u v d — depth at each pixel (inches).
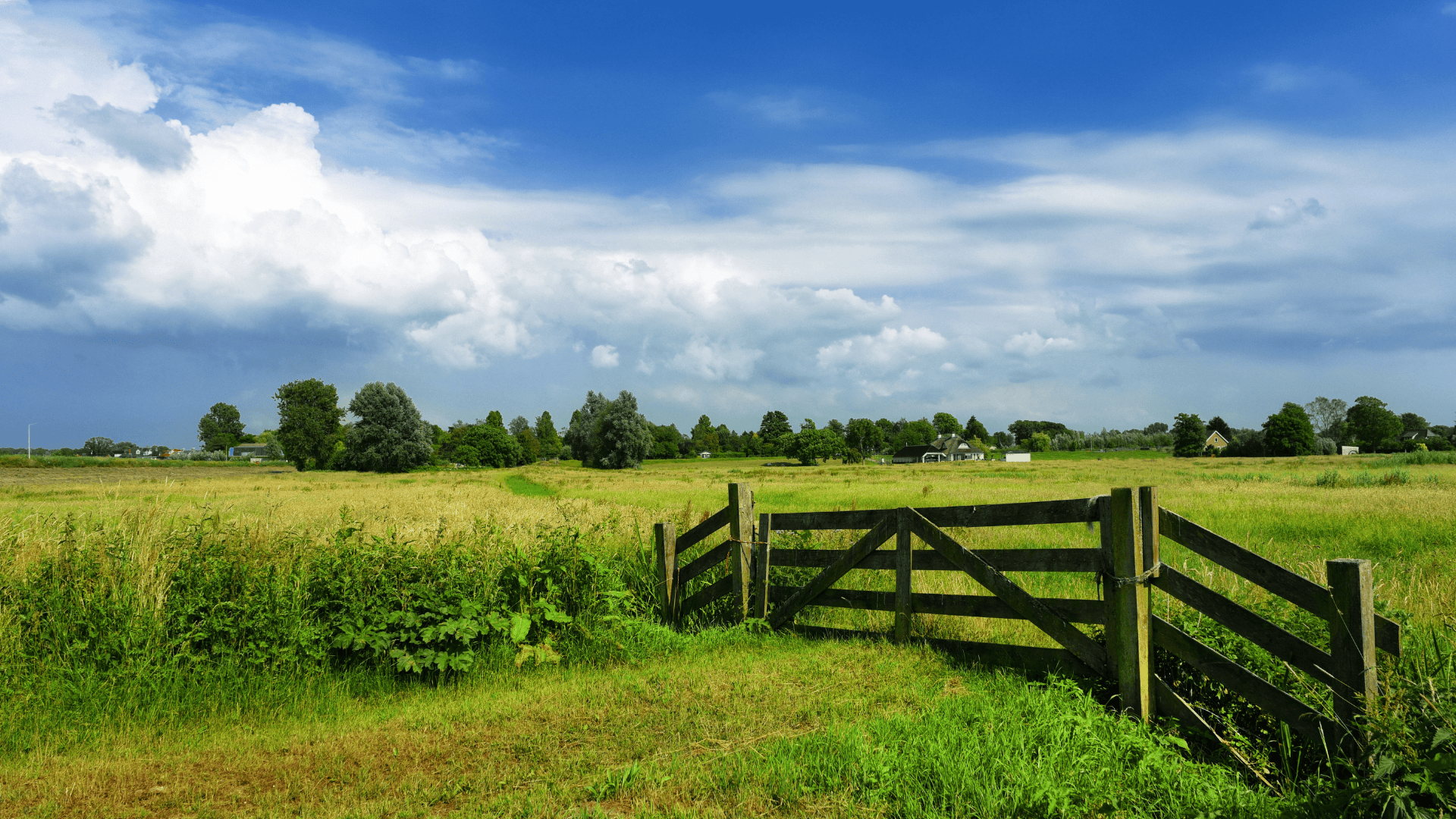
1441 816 119.0
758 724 185.5
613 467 4365.2
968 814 134.2
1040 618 212.7
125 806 152.1
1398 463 2593.5
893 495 1249.4
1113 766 148.4
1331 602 151.1
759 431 7249.0
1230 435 5526.6
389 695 224.7
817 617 307.3
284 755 178.9
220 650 226.5
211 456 6688.0
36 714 197.5
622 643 265.1
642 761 165.9
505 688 231.1
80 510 309.9
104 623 225.0
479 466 4913.9
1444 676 153.9
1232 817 132.9
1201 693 191.9
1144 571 187.0
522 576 274.1
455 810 146.5
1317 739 156.8
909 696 199.8
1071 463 3858.3
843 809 137.4
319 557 266.5
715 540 436.1
